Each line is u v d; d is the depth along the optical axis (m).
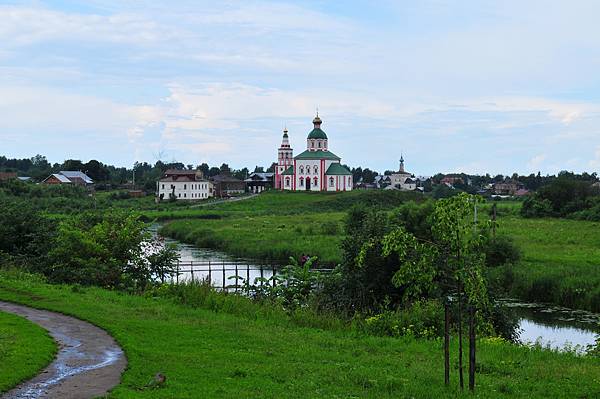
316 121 195.38
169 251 43.91
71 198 141.00
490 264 62.69
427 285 18.11
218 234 94.62
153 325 25.42
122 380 17.69
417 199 166.50
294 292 37.09
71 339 22.94
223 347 22.39
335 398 16.97
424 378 19.80
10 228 43.00
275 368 19.75
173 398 16.19
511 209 135.25
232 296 33.06
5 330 23.27
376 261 35.66
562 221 111.88
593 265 62.03
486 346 26.05
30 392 16.70
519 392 18.86
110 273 38.47
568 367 22.58
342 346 24.33
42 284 35.62
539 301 53.34
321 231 96.12
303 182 190.38
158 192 190.12
